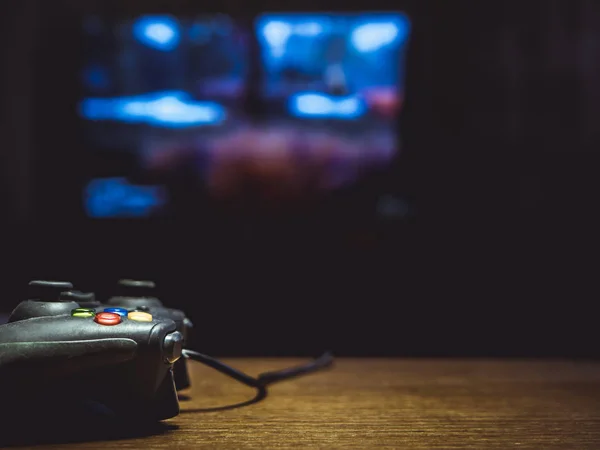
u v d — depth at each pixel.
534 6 3.41
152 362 0.70
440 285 3.38
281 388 0.99
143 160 3.46
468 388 0.99
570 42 3.43
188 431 0.74
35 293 0.74
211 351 1.69
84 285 3.43
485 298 3.24
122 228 3.49
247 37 3.33
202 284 3.40
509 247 3.47
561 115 3.47
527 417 0.82
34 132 3.47
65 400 0.70
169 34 3.35
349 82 3.39
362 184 3.49
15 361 0.66
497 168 3.50
